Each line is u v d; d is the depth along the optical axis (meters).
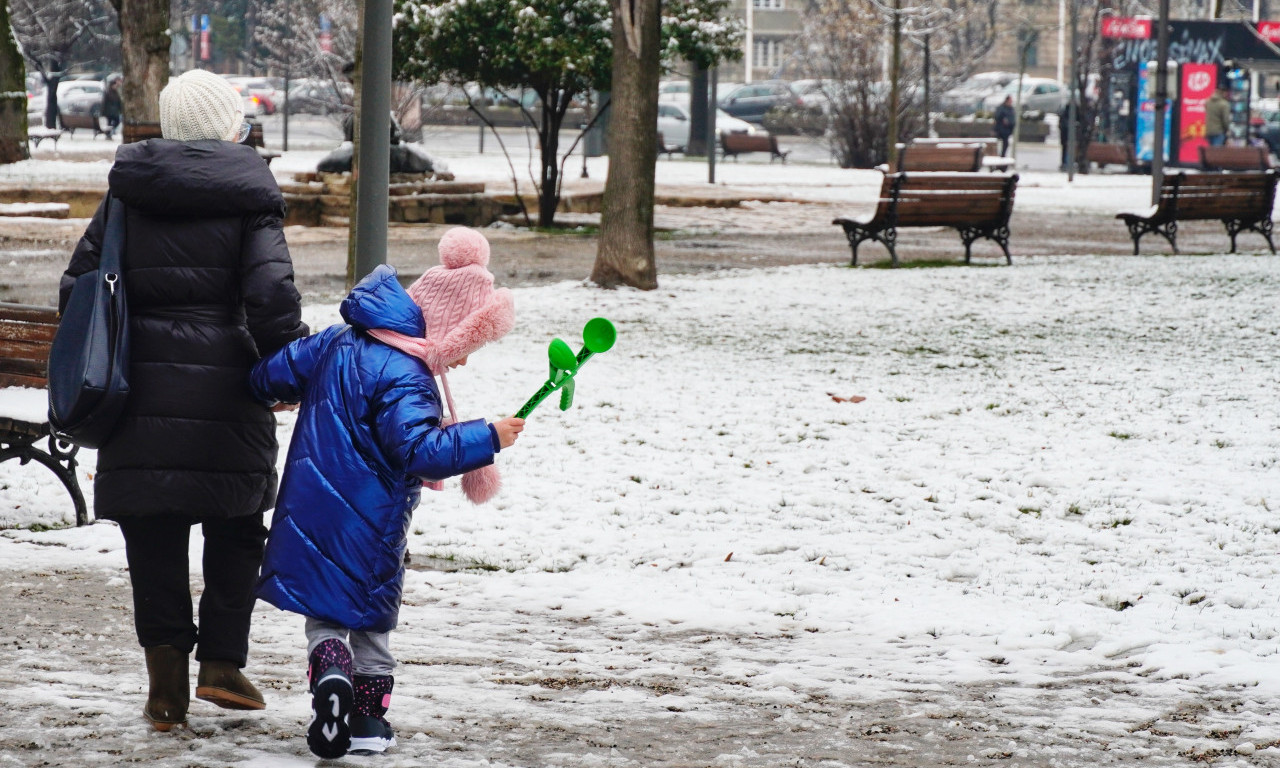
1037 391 12.39
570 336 14.95
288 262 4.94
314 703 4.51
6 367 8.92
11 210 22.64
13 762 4.54
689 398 11.98
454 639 6.45
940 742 5.03
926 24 54.53
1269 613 6.87
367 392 4.61
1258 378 12.93
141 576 4.98
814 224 29.72
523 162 45.62
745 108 69.06
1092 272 20.89
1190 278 20.11
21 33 54.97
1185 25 51.47
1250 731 5.16
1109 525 8.60
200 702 5.31
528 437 10.60
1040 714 5.39
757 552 8.11
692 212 31.80
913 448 10.43
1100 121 57.38
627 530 8.52
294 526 4.59
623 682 5.78
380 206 8.48
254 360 5.04
